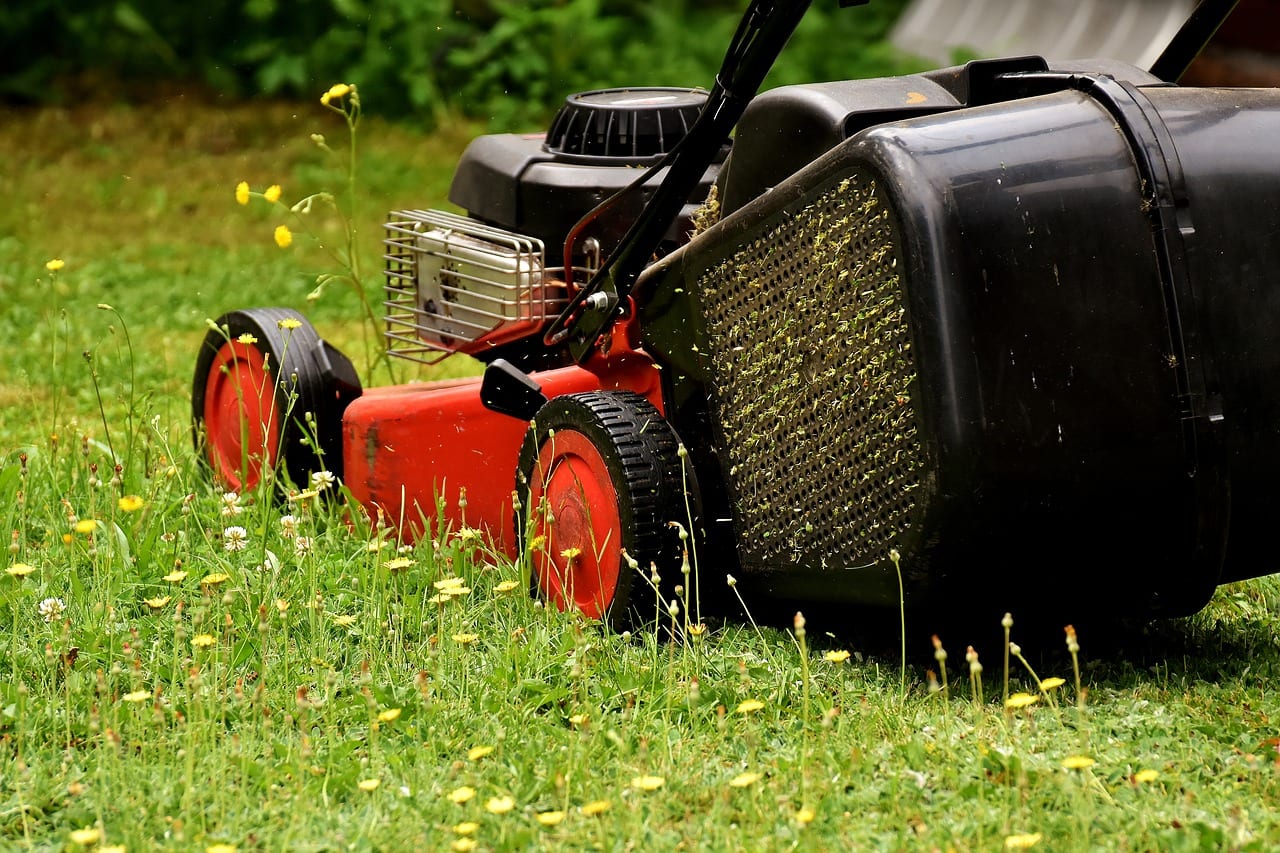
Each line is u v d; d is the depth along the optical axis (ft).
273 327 22.94
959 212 15.06
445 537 20.35
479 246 21.71
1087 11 53.98
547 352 21.72
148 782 14.51
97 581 18.76
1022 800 13.48
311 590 18.67
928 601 16.10
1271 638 18.02
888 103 17.24
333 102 58.90
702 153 17.70
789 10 16.29
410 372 31.09
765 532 17.76
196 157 53.06
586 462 18.53
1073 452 15.38
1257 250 15.87
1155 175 15.48
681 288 18.31
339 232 44.62
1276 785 14.07
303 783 14.32
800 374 16.85
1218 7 18.48
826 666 17.17
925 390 15.19
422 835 13.62
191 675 16.10
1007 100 17.15
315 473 22.09
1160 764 14.55
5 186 49.01
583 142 21.42
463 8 62.28
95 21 62.59
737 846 13.20
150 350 32.91
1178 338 15.49
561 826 13.60
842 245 15.96
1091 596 16.56
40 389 30.07
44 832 13.97
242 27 62.69
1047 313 15.24
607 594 18.30
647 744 14.84
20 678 16.78
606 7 64.80
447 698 16.39
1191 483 15.74
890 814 13.78
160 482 22.38
